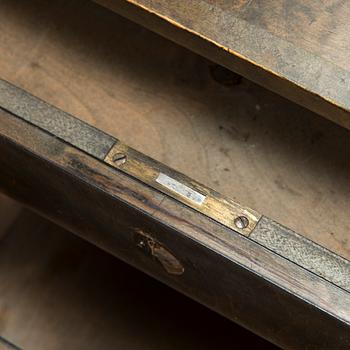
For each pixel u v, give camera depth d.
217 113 0.58
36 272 0.71
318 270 0.48
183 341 0.68
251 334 0.68
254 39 0.49
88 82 0.59
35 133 0.51
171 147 0.57
